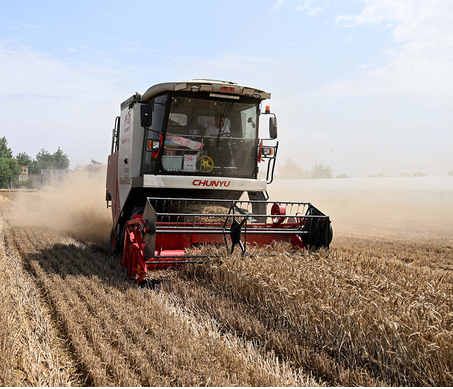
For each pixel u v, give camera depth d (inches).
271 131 338.6
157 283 272.2
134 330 178.4
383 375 152.1
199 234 289.7
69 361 158.9
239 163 336.8
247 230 281.0
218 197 343.0
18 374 145.6
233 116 332.2
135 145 349.1
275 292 209.0
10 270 304.3
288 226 305.9
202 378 142.2
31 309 214.1
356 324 168.9
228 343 171.9
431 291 201.8
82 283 266.5
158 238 285.6
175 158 319.6
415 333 150.5
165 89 309.6
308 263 244.7
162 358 154.0
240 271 237.1
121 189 378.6
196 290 241.8
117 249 379.6
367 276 224.5
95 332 178.5
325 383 144.9
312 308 187.0
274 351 168.9
